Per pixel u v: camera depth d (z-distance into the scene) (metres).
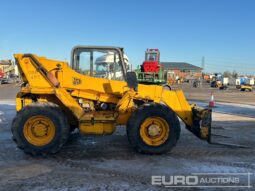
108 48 6.94
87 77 6.65
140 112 6.23
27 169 5.35
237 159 6.08
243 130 9.24
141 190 4.47
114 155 6.25
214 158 6.13
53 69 6.46
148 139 6.29
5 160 5.86
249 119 11.52
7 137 7.84
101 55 6.95
